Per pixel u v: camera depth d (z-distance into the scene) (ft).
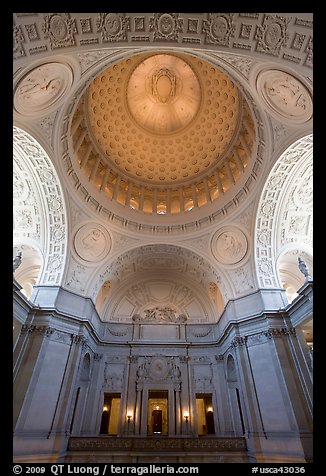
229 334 63.72
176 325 76.18
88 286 65.10
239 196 65.31
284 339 52.49
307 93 37.45
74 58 37.52
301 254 63.36
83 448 48.83
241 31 28.68
